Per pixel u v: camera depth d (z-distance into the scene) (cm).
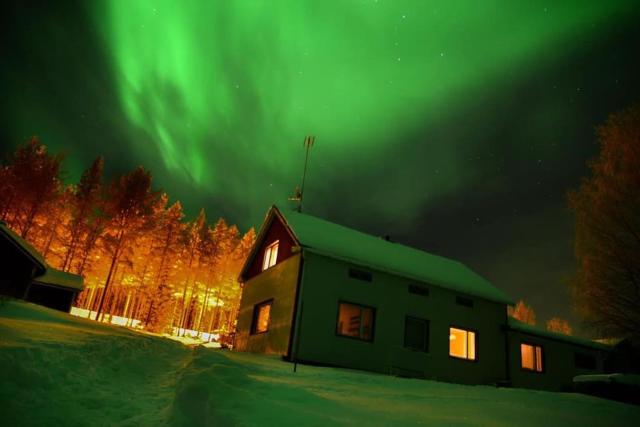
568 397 697
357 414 373
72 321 902
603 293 1348
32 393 327
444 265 1939
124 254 3142
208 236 4234
